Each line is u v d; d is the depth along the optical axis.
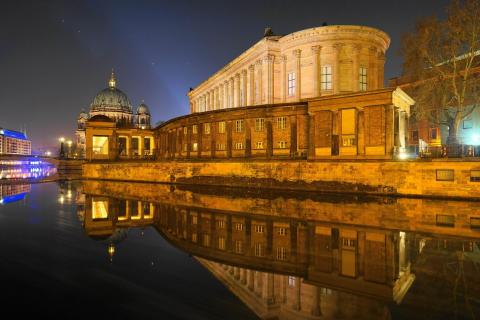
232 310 9.12
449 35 38.00
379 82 52.66
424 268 12.35
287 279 11.47
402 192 31.88
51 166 162.25
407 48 41.06
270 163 40.06
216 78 77.31
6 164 141.62
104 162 60.72
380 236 16.95
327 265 12.80
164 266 13.01
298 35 51.62
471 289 10.38
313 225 19.58
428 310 9.03
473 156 30.44
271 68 55.00
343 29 49.53
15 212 25.59
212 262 13.41
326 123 38.31
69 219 23.06
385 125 34.69
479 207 25.48
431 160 30.69
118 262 13.59
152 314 8.98
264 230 18.50
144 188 43.53
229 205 27.58
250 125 46.03
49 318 8.71
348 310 9.05
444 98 40.75
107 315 8.92
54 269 12.73
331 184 35.78
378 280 11.22
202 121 52.03
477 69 42.16
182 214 24.03
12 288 10.84
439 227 18.88
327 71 50.34
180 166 49.34
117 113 132.88
